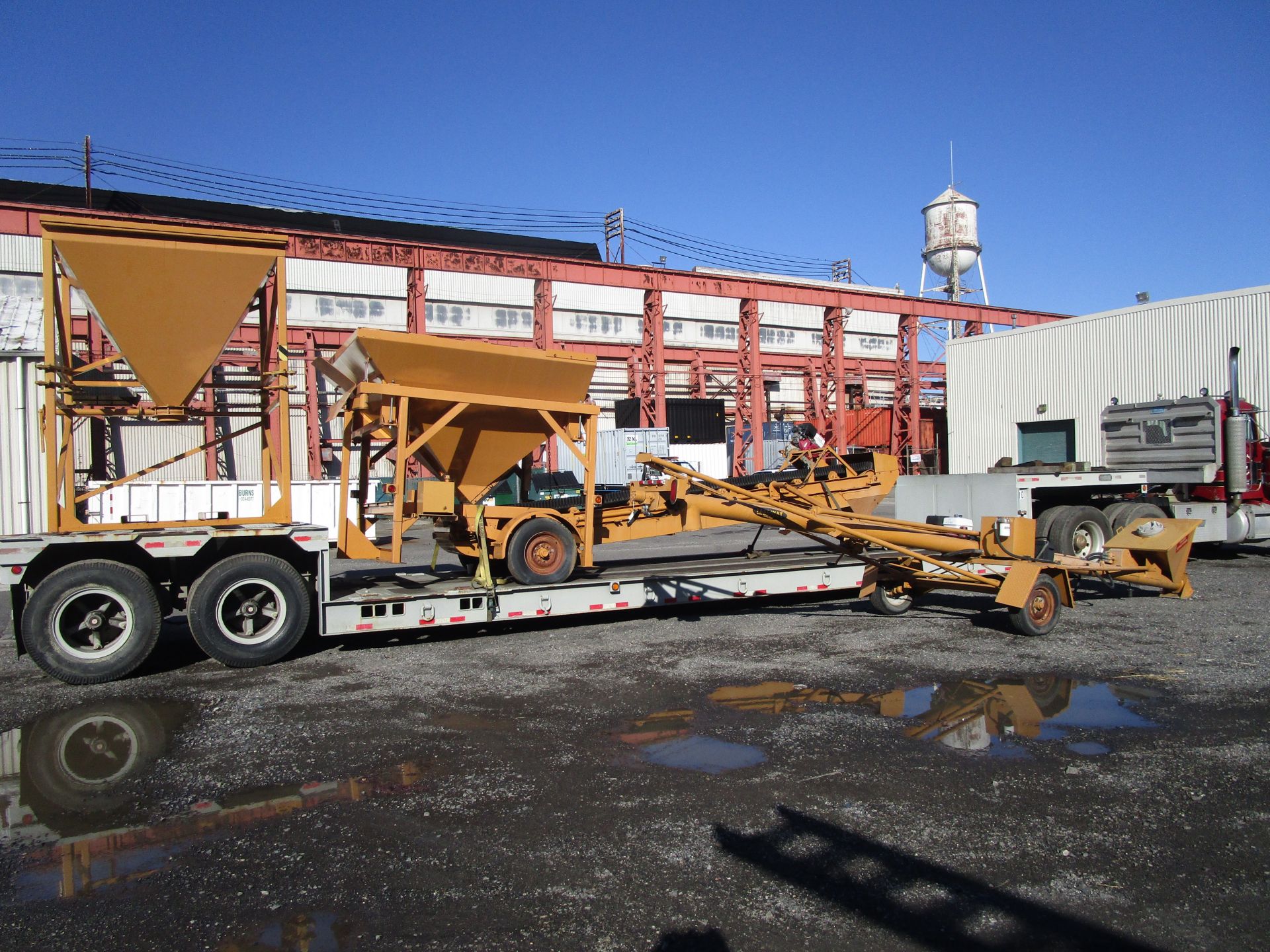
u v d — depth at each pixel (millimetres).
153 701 6062
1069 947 2885
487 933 3002
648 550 14836
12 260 28734
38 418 13727
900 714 5523
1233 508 13062
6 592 12375
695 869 3461
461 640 8094
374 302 38500
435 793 4285
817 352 53312
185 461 27531
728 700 5879
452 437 8586
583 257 46781
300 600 7246
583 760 4738
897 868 3451
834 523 8625
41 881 3434
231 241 7355
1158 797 4156
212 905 3225
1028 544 8586
